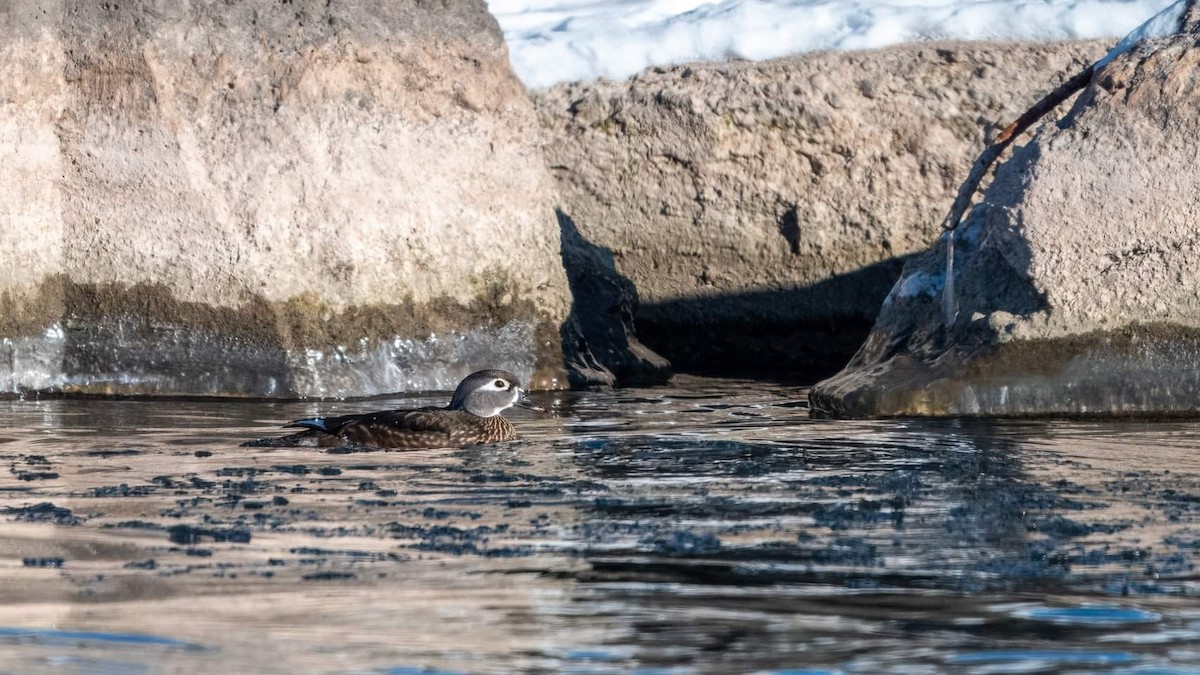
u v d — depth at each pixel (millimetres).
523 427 30719
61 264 36312
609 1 51688
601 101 46625
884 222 44875
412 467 25531
